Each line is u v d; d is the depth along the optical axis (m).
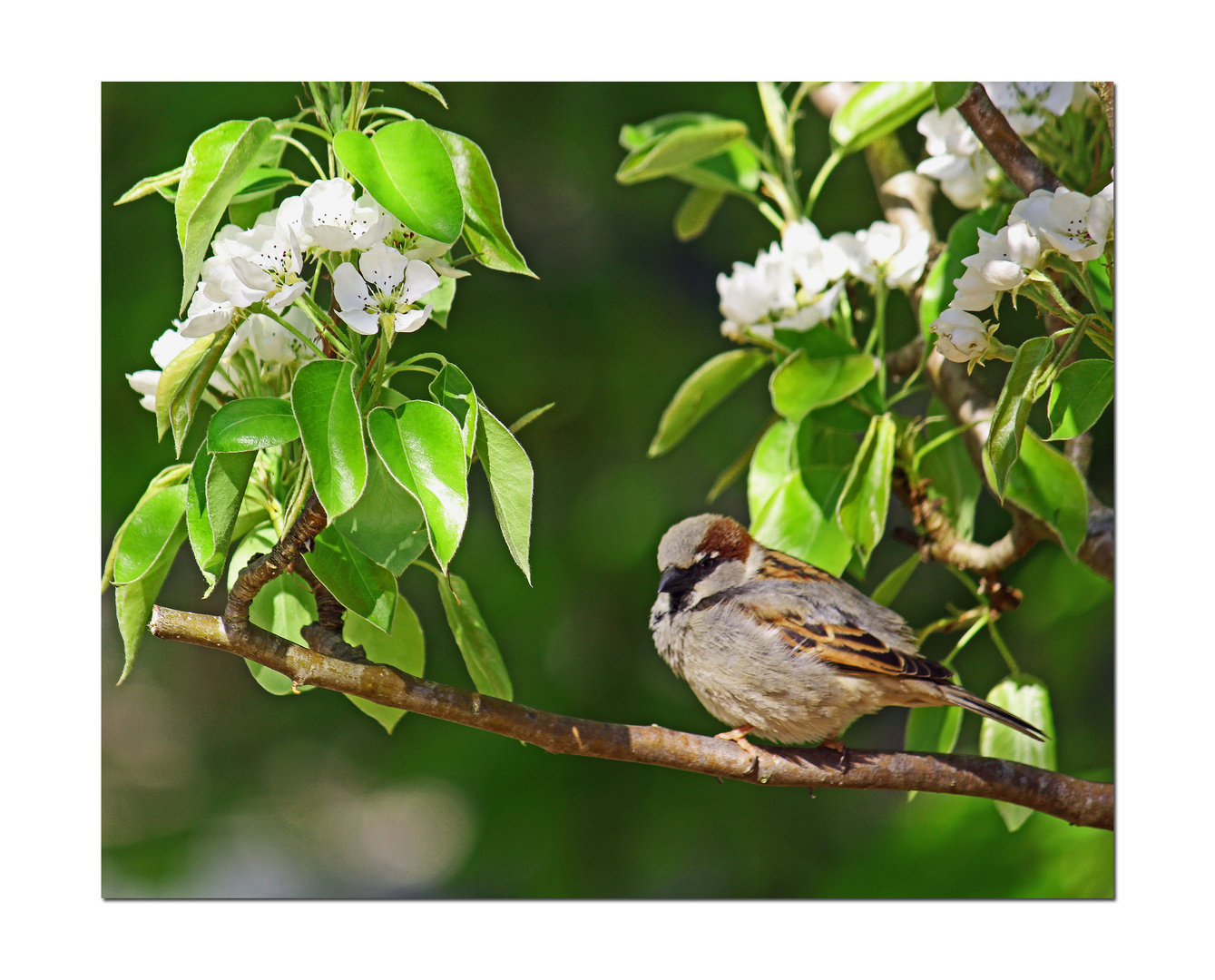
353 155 4.52
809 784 6.14
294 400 4.36
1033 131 6.86
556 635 11.42
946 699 6.86
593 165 11.66
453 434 4.42
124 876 10.82
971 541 7.93
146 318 9.34
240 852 11.09
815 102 9.62
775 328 7.32
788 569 7.51
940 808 9.39
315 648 5.57
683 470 11.98
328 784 11.30
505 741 11.30
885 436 6.82
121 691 11.07
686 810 11.07
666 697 11.45
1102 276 5.99
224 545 4.64
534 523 11.66
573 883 10.88
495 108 11.42
